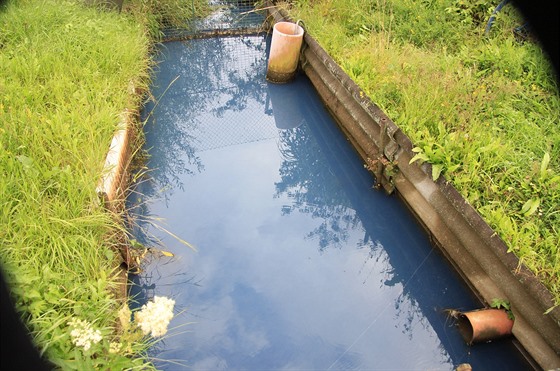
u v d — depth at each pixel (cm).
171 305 282
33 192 332
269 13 828
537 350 316
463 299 394
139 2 743
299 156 588
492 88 487
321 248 450
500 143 424
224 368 341
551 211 362
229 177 536
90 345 251
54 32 536
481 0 635
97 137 426
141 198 484
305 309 389
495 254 348
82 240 323
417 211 445
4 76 452
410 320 385
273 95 706
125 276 376
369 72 555
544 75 496
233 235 455
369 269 430
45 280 282
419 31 619
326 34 651
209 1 887
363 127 519
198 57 789
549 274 324
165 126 617
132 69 553
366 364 350
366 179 530
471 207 370
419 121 460
